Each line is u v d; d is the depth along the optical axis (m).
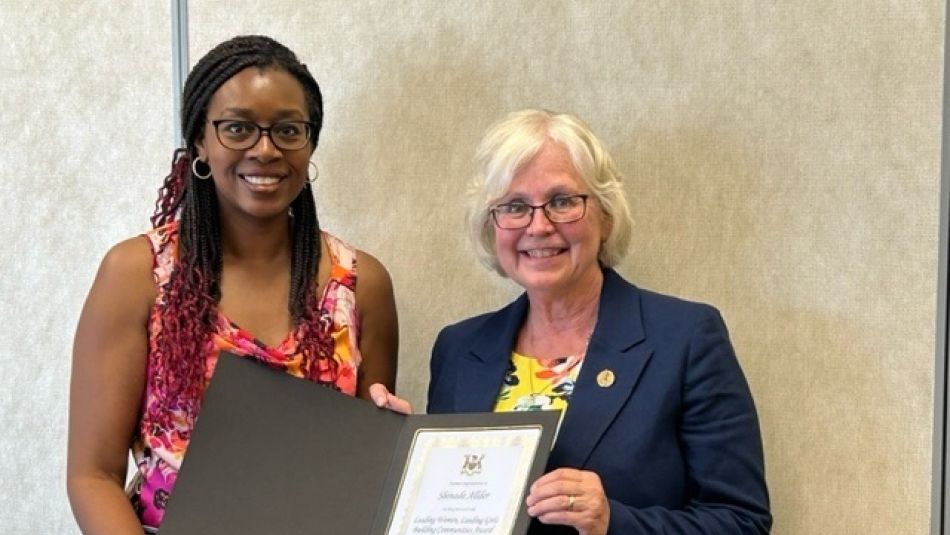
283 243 1.51
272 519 1.34
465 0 1.74
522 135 1.41
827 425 1.67
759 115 1.66
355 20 1.78
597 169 1.42
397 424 1.39
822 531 1.68
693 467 1.38
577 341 1.48
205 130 1.43
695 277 1.70
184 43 1.82
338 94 1.79
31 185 1.88
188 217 1.45
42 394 1.90
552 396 1.43
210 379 1.42
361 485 1.36
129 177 1.85
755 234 1.67
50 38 1.86
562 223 1.40
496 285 1.77
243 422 1.38
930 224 1.62
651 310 1.44
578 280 1.46
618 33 1.70
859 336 1.65
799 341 1.67
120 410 1.43
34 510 1.91
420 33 1.76
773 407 1.68
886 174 1.63
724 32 1.66
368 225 1.80
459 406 1.48
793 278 1.67
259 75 1.41
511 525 1.25
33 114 1.88
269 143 1.40
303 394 1.41
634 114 1.70
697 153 1.68
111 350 1.42
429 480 1.32
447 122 1.76
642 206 1.71
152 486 1.44
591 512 1.23
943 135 1.60
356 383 1.51
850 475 1.66
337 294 1.51
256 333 1.46
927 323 1.62
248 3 1.80
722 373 1.39
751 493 1.37
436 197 1.77
